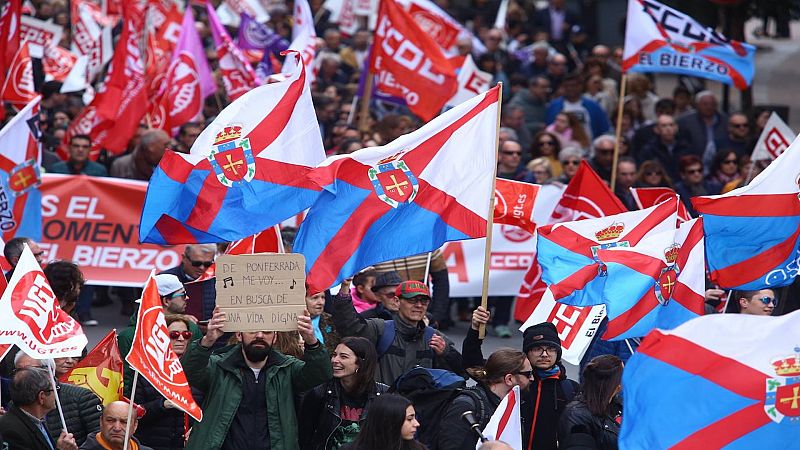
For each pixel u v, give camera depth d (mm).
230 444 25203
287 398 25469
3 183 37438
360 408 26047
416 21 51125
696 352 21422
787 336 21438
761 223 30781
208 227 28344
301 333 24984
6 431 24719
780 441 21531
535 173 46375
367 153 28625
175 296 30297
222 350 26766
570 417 25609
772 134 45938
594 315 31141
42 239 46031
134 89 49250
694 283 28719
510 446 22891
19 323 24641
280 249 32906
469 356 28969
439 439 25500
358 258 28562
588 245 29828
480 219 28984
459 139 28984
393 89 47438
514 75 67438
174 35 56344
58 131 52250
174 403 23344
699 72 45938
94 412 26969
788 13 68750
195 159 28250
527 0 89938
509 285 46156
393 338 29422
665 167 55562
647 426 21531
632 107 59906
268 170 28516
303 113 28828
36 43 57250
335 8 74938
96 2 75312
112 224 46375
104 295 49781
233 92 50500
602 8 91938
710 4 65688
